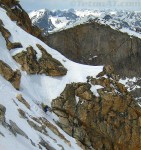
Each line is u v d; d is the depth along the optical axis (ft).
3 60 150.92
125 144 160.25
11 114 106.83
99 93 160.15
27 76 158.92
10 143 85.40
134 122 162.81
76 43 379.55
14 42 166.20
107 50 383.45
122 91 166.91
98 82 164.04
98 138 155.33
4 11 193.88
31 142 99.50
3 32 165.78
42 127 122.01
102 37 386.52
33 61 164.66
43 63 167.32
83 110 155.63
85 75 167.73
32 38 178.40
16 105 118.93
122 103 161.89
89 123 155.33
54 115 151.84
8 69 142.31
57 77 166.71
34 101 146.92
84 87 159.94
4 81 135.74
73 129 151.84
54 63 169.37
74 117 154.71
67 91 158.40
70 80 165.48
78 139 150.61
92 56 380.37
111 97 159.74
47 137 118.01
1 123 92.27
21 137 96.53
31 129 110.63
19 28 179.52
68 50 374.43
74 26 386.73
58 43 374.63
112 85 166.40
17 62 160.25
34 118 124.26
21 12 228.02
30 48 167.73
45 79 164.14
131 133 161.07
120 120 160.25
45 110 150.00
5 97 118.21
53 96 158.20
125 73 373.81
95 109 157.17
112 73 171.32
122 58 384.27
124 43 386.93
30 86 155.53
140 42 385.70
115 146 158.51
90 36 384.68
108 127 157.69
